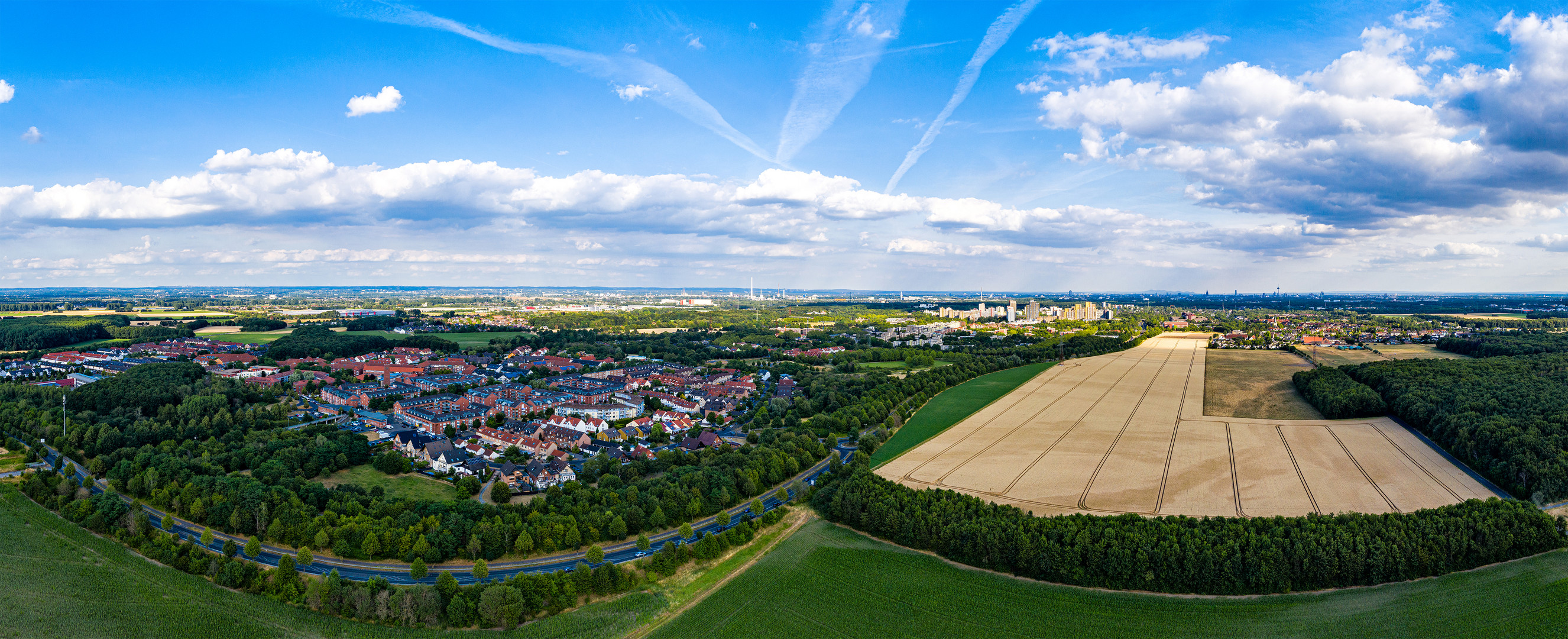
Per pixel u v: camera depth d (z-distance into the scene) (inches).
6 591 7249.0
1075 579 7637.8
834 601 7367.1
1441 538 7652.6
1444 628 6653.5
